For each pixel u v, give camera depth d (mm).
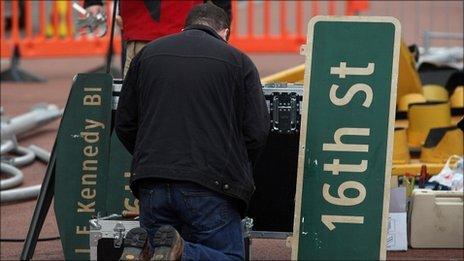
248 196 13211
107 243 14852
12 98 31656
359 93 14062
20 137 25984
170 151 12891
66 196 15398
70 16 36781
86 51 36781
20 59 38031
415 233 17547
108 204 15359
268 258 17344
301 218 14133
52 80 35625
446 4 41406
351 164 14062
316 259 14125
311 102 14125
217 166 12906
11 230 19188
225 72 13125
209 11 13727
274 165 15289
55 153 15492
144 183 13125
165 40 13438
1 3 35312
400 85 23047
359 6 36219
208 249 12852
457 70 25766
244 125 13219
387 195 14008
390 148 14008
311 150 14117
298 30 37281
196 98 13008
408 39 39312
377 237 14031
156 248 12469
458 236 17578
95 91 15383
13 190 20953
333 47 14117
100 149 15367
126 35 17859
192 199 12883
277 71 36344
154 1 17641
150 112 13109
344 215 14078
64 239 15422
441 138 19609
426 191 17594
